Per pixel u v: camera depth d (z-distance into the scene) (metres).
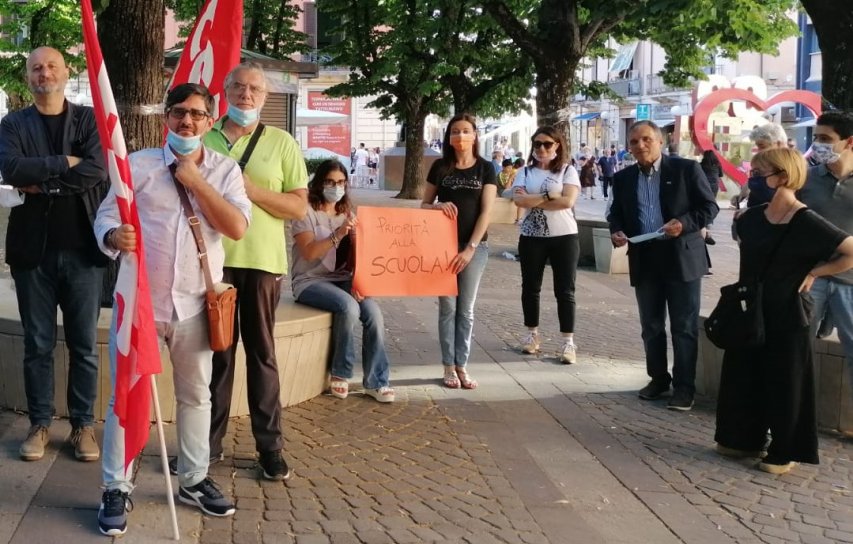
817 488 5.01
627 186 6.52
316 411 5.93
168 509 4.18
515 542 4.14
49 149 4.49
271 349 4.64
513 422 5.97
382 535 4.11
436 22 21.59
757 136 6.66
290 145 4.63
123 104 6.65
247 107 4.45
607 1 14.45
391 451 5.27
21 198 4.48
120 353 3.68
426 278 6.41
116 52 6.60
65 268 4.57
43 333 4.64
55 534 3.85
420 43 23.95
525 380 7.05
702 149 16.50
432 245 6.42
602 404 6.47
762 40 15.38
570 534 4.28
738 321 5.13
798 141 37.38
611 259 13.41
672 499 4.79
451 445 5.45
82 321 4.66
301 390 6.05
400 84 26.08
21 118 4.50
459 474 4.98
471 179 6.53
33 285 4.57
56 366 5.23
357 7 24.56
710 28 14.87
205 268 3.94
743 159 18.25
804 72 38.88
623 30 18.50
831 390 5.96
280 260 4.62
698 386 6.86
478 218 6.51
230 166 3.98
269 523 4.16
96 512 4.09
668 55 20.00
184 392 4.09
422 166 27.62
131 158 3.88
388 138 45.59
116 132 3.54
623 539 4.26
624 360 7.90
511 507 4.56
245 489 4.54
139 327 3.65
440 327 6.69
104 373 5.23
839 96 7.99
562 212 7.52
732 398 5.35
